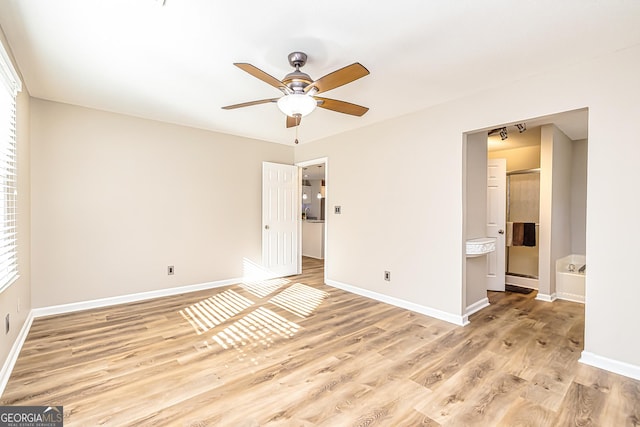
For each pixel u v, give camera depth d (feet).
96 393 6.43
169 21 6.32
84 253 11.67
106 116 12.05
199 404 6.10
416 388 6.67
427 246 11.36
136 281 12.85
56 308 11.12
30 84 9.53
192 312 11.50
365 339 9.21
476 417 5.75
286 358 8.02
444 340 9.14
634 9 5.81
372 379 7.03
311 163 17.08
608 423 5.60
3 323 6.89
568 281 13.55
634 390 6.60
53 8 5.91
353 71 6.50
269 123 13.62
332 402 6.19
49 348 8.46
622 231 7.29
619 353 7.32
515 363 7.76
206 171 14.73
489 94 9.60
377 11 5.93
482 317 11.19
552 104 8.37
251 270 16.40
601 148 7.57
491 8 5.82
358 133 14.14
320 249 24.23
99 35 6.86
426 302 11.41
